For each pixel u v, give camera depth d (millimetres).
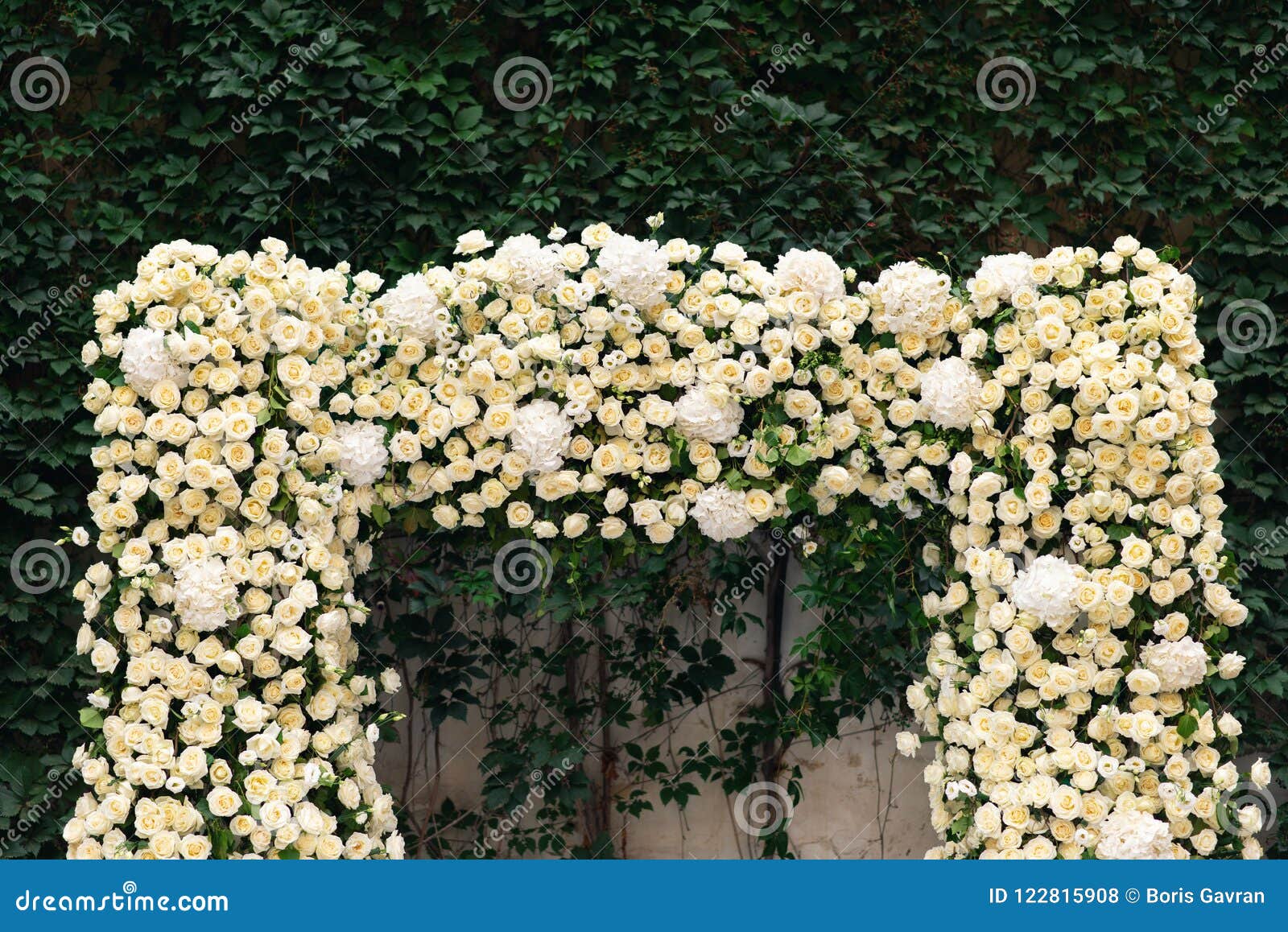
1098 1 3469
